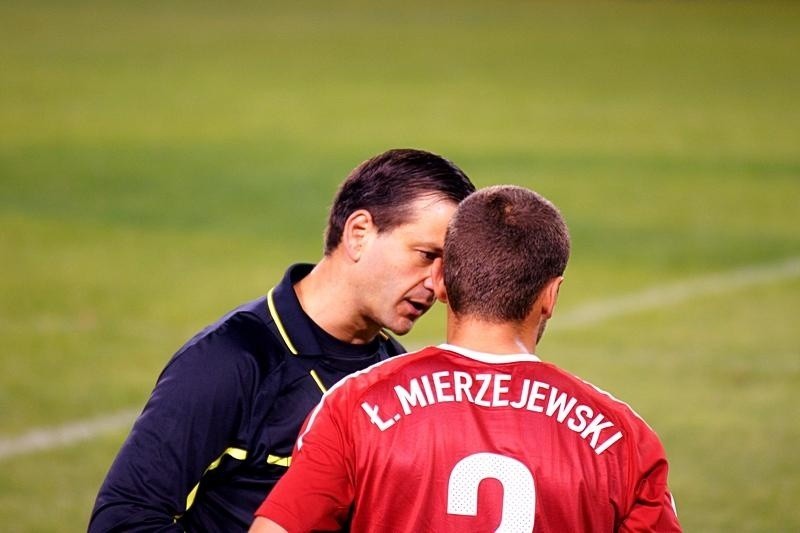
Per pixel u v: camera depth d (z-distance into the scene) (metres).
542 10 151.00
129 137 61.97
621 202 47.62
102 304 32.16
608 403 8.49
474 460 8.14
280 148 59.28
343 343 9.77
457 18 138.12
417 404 8.34
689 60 102.44
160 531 8.72
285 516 8.29
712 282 35.53
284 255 38.38
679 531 8.38
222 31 119.12
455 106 75.25
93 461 21.33
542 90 83.75
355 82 86.06
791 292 34.34
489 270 8.45
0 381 25.55
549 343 29.08
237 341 9.35
